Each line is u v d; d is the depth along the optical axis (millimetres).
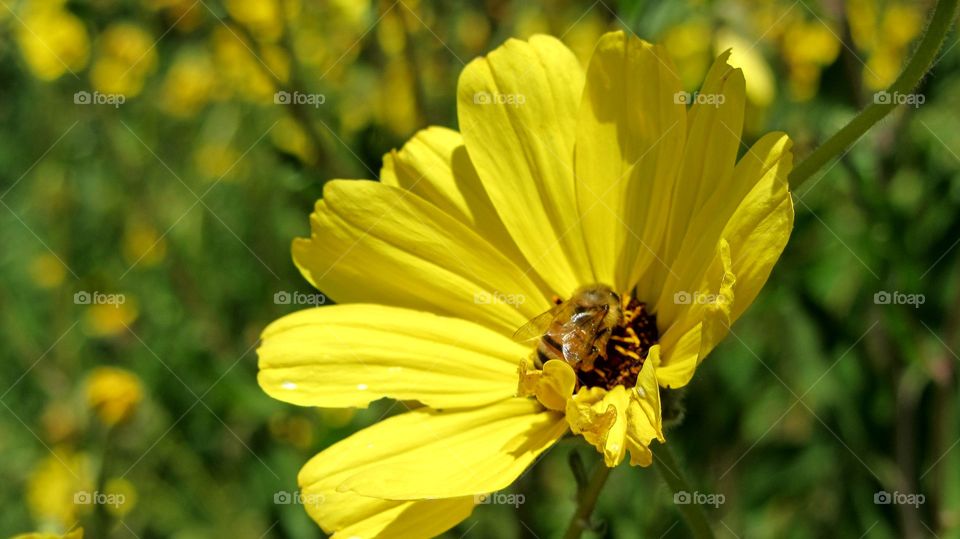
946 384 319
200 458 385
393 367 264
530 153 270
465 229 271
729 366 348
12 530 438
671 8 320
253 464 379
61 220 502
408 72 345
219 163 466
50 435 404
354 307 268
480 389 265
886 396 327
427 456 256
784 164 238
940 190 318
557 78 271
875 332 326
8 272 518
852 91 323
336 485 254
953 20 241
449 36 375
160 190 488
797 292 332
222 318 413
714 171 249
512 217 270
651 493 340
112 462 357
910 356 307
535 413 262
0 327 489
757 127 348
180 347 395
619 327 265
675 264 257
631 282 268
